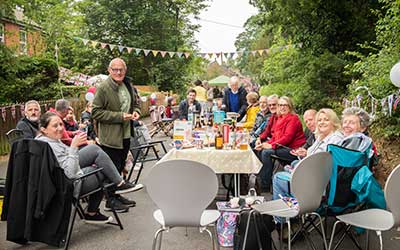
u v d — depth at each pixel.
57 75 13.47
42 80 12.90
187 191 2.63
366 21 9.96
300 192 2.84
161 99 22.12
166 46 26.28
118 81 4.54
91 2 25.22
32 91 12.42
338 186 3.08
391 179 2.53
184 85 27.94
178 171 2.59
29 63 12.57
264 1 10.93
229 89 7.69
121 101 4.62
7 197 3.55
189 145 4.41
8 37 13.48
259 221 3.19
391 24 5.96
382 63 5.89
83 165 4.02
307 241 3.36
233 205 3.60
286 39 12.69
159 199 2.66
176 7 27.83
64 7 20.23
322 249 3.45
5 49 11.27
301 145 5.20
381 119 5.97
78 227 4.09
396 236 3.72
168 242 3.67
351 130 3.60
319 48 10.70
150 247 3.56
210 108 8.20
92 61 24.84
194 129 5.37
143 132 6.48
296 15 10.45
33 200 3.42
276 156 5.09
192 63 29.92
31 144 3.44
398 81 3.94
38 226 3.53
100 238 3.79
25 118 4.78
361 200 3.06
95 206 4.12
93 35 24.77
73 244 3.64
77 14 24.66
